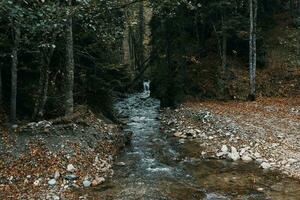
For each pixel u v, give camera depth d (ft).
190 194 42.86
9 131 51.34
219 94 108.06
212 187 45.16
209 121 80.23
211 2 107.65
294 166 51.13
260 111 85.76
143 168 53.06
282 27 125.59
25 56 63.93
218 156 58.75
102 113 82.23
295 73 109.81
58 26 42.27
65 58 62.39
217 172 51.01
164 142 69.51
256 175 49.11
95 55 76.43
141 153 61.57
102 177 47.19
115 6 57.41
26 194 40.19
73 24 62.95
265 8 128.88
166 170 52.21
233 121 76.69
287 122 72.95
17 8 30.48
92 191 43.06
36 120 58.03
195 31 123.44
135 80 147.54
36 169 45.11
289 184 45.37
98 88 77.30
